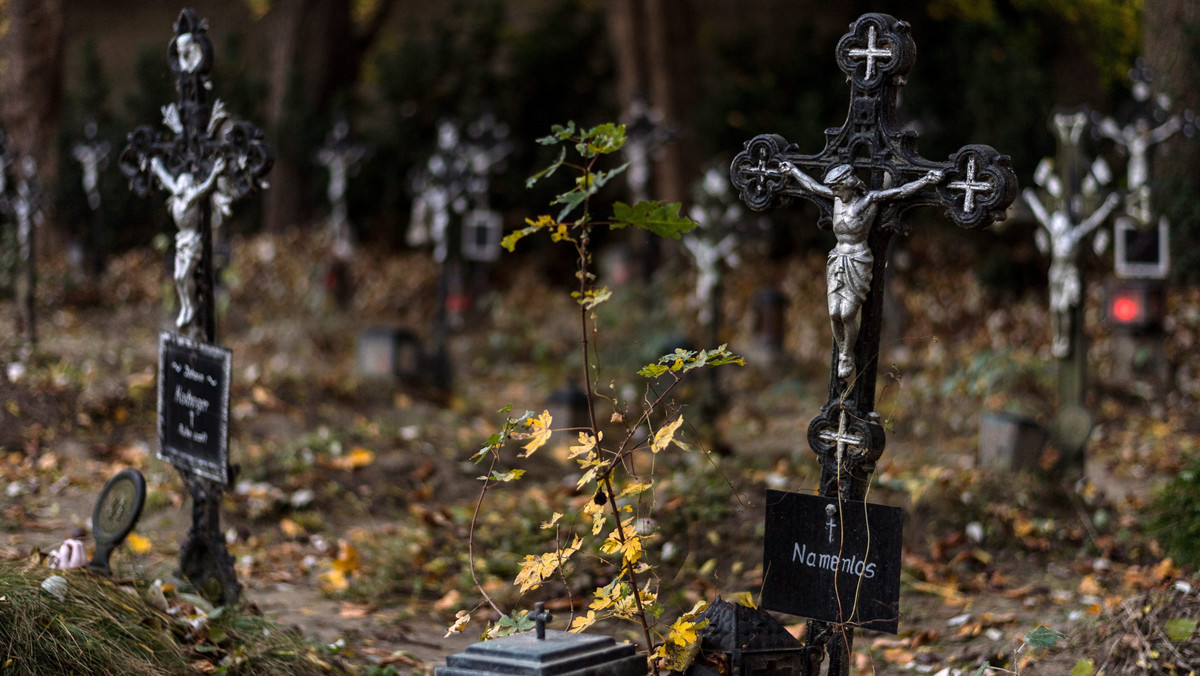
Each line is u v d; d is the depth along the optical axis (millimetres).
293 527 6797
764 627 3520
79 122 17516
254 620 4520
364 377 10641
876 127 3551
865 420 3588
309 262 16234
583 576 5910
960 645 5027
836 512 3582
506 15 23922
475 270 18188
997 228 14234
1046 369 11320
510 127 20203
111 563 5141
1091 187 8273
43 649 3645
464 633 5305
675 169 17266
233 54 20391
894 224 3533
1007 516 6727
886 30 3510
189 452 5020
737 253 14812
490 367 14273
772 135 3771
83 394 8227
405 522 7090
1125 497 7891
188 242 5082
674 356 3428
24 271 9586
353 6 22750
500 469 8320
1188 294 11703
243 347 12094
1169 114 11609
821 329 14398
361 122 21312
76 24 26969
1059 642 4508
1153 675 4016
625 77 17781
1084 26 18531
